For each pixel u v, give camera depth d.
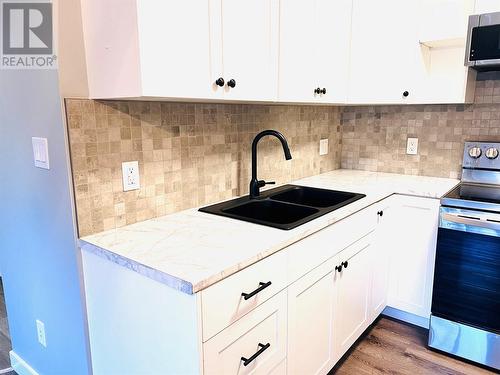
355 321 1.97
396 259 2.29
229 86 1.35
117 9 1.13
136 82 1.12
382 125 2.70
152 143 1.52
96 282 1.33
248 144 1.99
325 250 1.58
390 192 2.16
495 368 1.92
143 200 1.52
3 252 1.83
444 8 2.04
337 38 1.88
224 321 1.10
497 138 2.28
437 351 2.10
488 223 1.82
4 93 1.50
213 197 1.82
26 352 1.88
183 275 1.02
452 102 2.20
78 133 1.29
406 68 2.19
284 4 1.54
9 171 1.61
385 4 2.06
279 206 1.90
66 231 1.38
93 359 1.45
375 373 1.93
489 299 1.87
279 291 1.33
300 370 1.53
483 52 1.90
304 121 2.43
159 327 1.13
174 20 1.15
